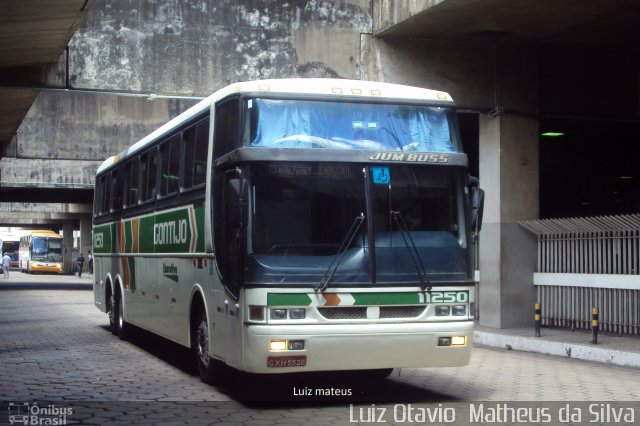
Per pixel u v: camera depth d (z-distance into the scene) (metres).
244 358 8.77
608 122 19.27
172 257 12.10
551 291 16.97
